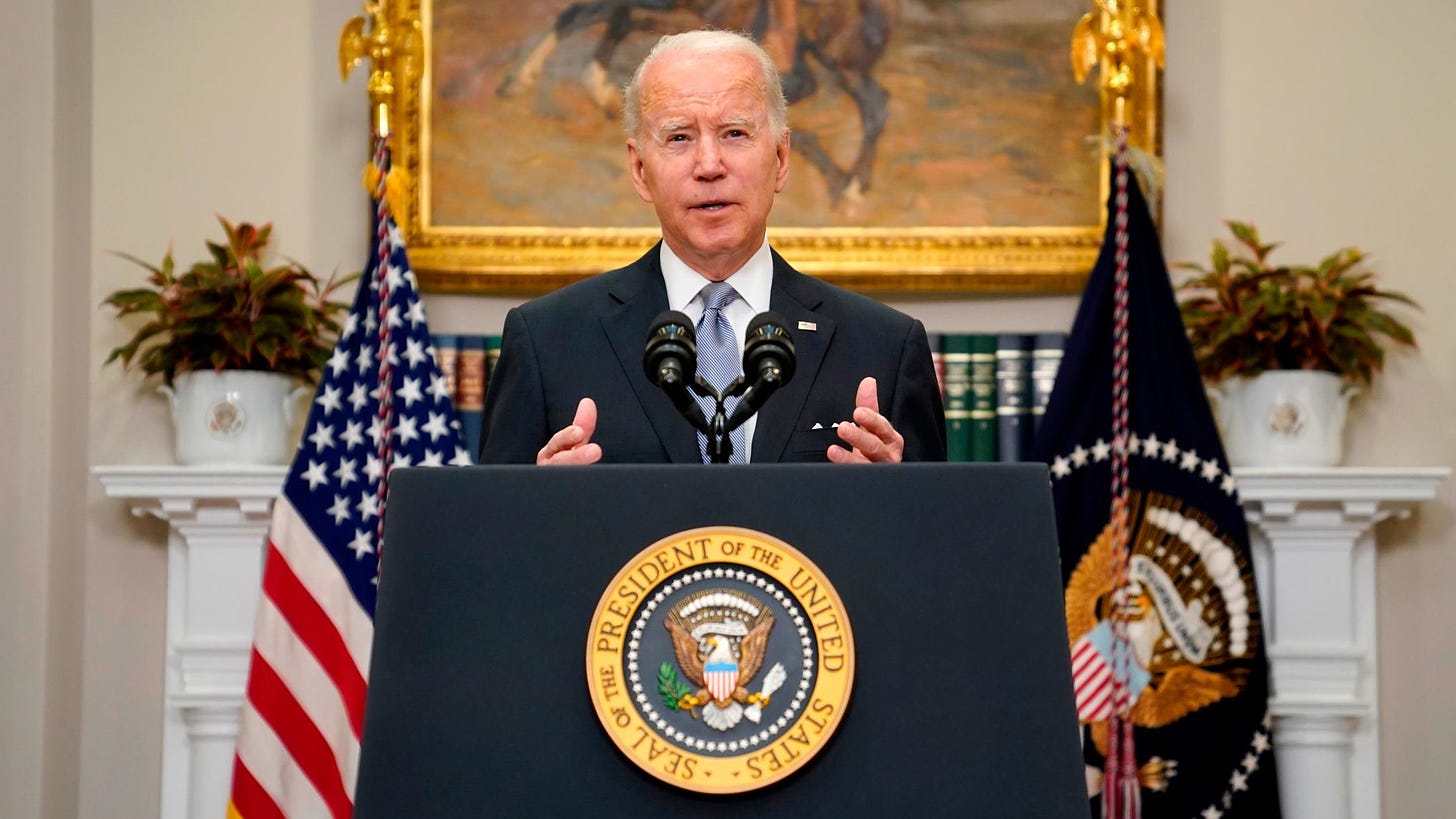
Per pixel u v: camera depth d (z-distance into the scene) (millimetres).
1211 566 5777
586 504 2135
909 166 6438
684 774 1987
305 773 5492
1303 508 5926
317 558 5633
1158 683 5734
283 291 5961
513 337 3641
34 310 6246
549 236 6344
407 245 6320
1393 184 6410
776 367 2576
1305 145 6457
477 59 6441
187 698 5840
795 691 2031
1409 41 6457
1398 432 6270
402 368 5805
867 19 6492
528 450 3490
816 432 3404
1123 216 5852
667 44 3574
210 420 5895
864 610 2082
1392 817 6117
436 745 2029
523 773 2010
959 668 2062
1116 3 6000
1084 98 6473
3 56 6289
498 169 6395
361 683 5570
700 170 3422
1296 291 5918
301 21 6492
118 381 6250
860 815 1990
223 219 6219
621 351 3516
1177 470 5820
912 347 3633
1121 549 5672
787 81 6461
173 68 6430
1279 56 6484
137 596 6184
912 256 6344
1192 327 6070
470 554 2115
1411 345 6027
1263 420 5957
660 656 2047
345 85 6473
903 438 3543
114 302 5918
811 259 6344
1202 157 6473
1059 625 2088
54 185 6340
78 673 6145
